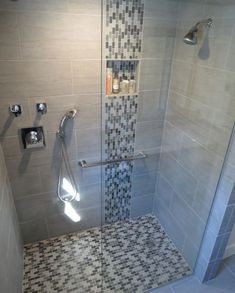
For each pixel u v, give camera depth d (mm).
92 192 2229
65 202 2164
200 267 1939
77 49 1624
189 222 2002
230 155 1481
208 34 1501
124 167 2229
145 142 2184
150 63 1859
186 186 1976
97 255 2164
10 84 1569
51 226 2248
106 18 1604
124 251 2209
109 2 1568
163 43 1812
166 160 2215
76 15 1529
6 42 1456
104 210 2379
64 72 1658
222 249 1812
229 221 1664
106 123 1957
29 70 1572
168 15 1723
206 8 1479
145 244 2273
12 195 1935
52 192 2072
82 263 2092
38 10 1440
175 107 1955
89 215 2344
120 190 2338
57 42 1559
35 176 1943
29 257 2127
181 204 2080
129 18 1658
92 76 1744
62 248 2219
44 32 1505
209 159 1664
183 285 1942
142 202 2508
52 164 1945
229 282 1958
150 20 1706
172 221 2258
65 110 1778
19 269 1865
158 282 1958
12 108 1627
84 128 1905
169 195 2248
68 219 2277
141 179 2363
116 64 1826
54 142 1860
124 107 1953
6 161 1798
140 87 1929
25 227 2150
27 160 1853
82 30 1582
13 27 1434
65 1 1472
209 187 1707
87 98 1805
